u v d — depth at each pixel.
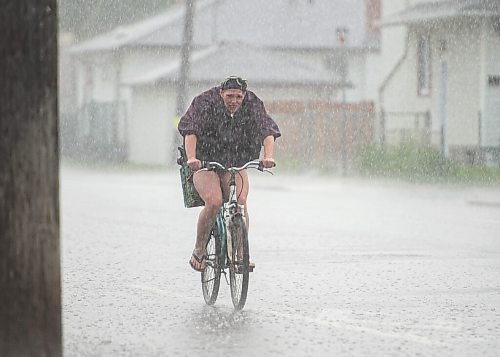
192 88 120.31
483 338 20.36
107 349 19.22
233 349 19.27
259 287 27.30
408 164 84.94
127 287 27.45
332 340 20.14
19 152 14.65
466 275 29.52
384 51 105.75
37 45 14.65
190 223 45.84
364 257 33.59
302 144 109.12
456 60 94.94
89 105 133.00
